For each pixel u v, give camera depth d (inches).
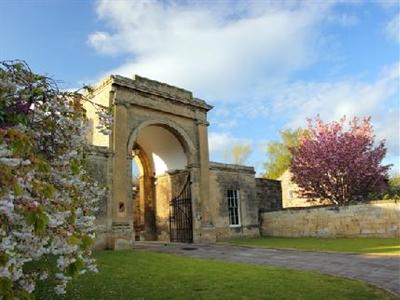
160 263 400.5
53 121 164.9
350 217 714.2
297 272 342.3
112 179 573.0
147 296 253.6
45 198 119.7
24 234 107.8
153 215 799.1
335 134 898.1
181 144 726.5
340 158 864.9
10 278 98.7
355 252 482.6
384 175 868.6
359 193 869.8
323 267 390.0
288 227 802.2
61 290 137.0
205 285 287.3
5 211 94.6
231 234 760.3
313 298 249.1
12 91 151.8
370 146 887.7
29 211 96.7
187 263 401.1
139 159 820.0
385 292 267.0
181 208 727.1
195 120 737.0
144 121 647.1
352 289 274.1
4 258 94.0
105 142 590.6
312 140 927.0
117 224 562.9
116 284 287.4
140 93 644.7
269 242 668.7
